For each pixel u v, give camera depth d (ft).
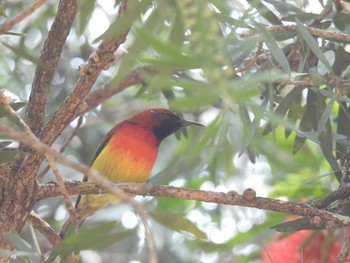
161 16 17.52
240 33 25.31
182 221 22.63
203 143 17.62
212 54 14.65
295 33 29.25
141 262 45.93
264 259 32.99
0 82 46.21
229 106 17.29
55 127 25.14
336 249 32.17
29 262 21.91
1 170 25.36
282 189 37.37
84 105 25.73
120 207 44.98
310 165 41.42
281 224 27.43
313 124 30.17
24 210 25.96
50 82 26.78
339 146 29.45
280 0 32.78
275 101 29.43
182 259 45.55
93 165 37.22
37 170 25.27
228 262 43.21
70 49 47.39
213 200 26.03
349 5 29.32
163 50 15.10
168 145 48.11
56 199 47.26
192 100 14.35
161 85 14.93
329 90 25.82
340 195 27.63
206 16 14.79
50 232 26.78
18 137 17.43
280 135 42.73
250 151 28.81
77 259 23.25
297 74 26.35
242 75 26.78
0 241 24.93
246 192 25.84
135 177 36.96
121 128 37.22
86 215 37.47
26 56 23.49
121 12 21.33
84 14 19.58
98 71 23.86
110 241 20.99
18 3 41.39
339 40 27.53
